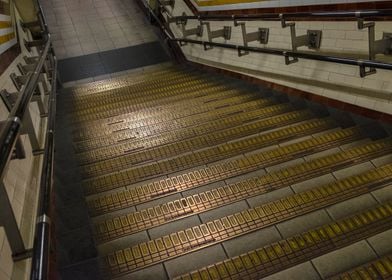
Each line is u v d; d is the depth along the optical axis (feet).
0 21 13.24
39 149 9.54
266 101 13.93
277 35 14.89
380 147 9.18
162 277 6.28
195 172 9.26
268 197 8.08
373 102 10.34
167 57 26.99
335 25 11.74
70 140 11.87
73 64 26.11
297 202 7.63
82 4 34.53
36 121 11.39
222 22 19.69
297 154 9.58
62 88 22.15
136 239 7.20
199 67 22.45
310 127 10.99
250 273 6.09
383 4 9.90
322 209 7.42
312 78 12.82
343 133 10.16
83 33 29.89
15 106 5.45
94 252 6.72
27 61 15.48
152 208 7.95
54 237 6.97
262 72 15.89
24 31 19.43
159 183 8.95
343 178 8.36
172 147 11.03
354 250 6.33
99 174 9.99
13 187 7.35
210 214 7.72
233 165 9.42
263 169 9.21
